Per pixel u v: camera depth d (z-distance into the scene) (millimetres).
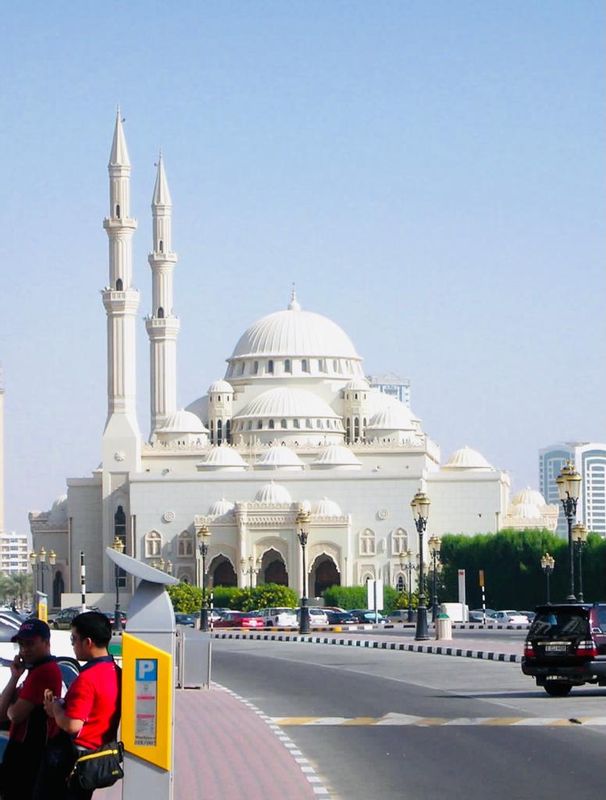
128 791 23703
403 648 98500
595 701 52844
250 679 69438
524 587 187125
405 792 31688
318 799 30797
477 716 47781
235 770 35562
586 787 31922
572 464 82562
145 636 23859
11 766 25047
